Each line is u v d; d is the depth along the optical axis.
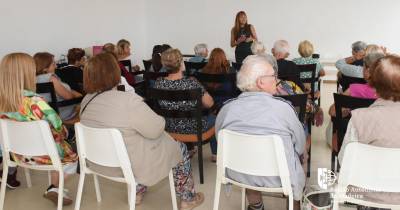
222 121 1.93
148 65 4.60
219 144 1.84
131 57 7.80
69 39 5.98
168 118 2.90
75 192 2.82
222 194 2.73
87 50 5.73
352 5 6.82
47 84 2.99
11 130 2.12
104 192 2.83
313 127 4.24
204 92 2.88
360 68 3.51
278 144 1.69
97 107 2.00
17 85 2.12
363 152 1.54
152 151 2.08
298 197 1.83
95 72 2.01
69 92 3.33
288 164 1.80
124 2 7.39
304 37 7.22
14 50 5.04
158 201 2.68
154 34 8.26
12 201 2.69
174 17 8.04
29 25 5.24
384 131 1.57
